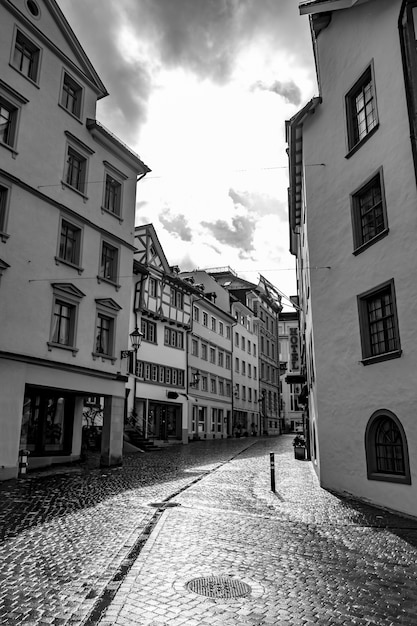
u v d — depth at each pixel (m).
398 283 10.90
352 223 12.76
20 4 17.30
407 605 5.06
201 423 39.38
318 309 14.02
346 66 13.57
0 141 15.99
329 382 13.30
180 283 35.00
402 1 10.88
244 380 50.16
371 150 12.25
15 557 6.55
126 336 21.14
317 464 15.35
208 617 4.68
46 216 17.48
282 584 5.64
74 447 20.84
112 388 19.80
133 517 9.23
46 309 17.05
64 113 18.86
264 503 11.06
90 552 6.82
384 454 11.16
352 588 5.54
